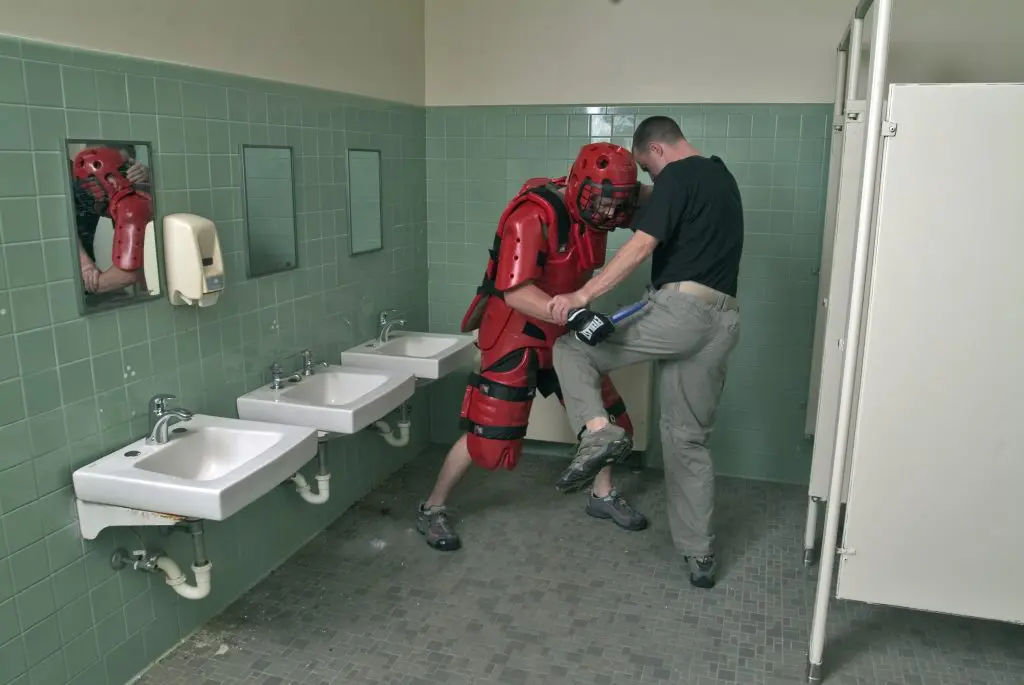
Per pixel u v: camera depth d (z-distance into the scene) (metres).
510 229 2.44
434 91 3.54
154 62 2.00
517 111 3.46
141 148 1.97
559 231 2.45
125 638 2.05
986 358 1.76
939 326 1.77
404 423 3.12
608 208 2.39
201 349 2.25
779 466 3.48
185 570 2.25
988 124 1.66
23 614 1.75
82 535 1.89
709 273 2.37
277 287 2.59
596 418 2.38
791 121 3.16
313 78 2.70
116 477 1.79
